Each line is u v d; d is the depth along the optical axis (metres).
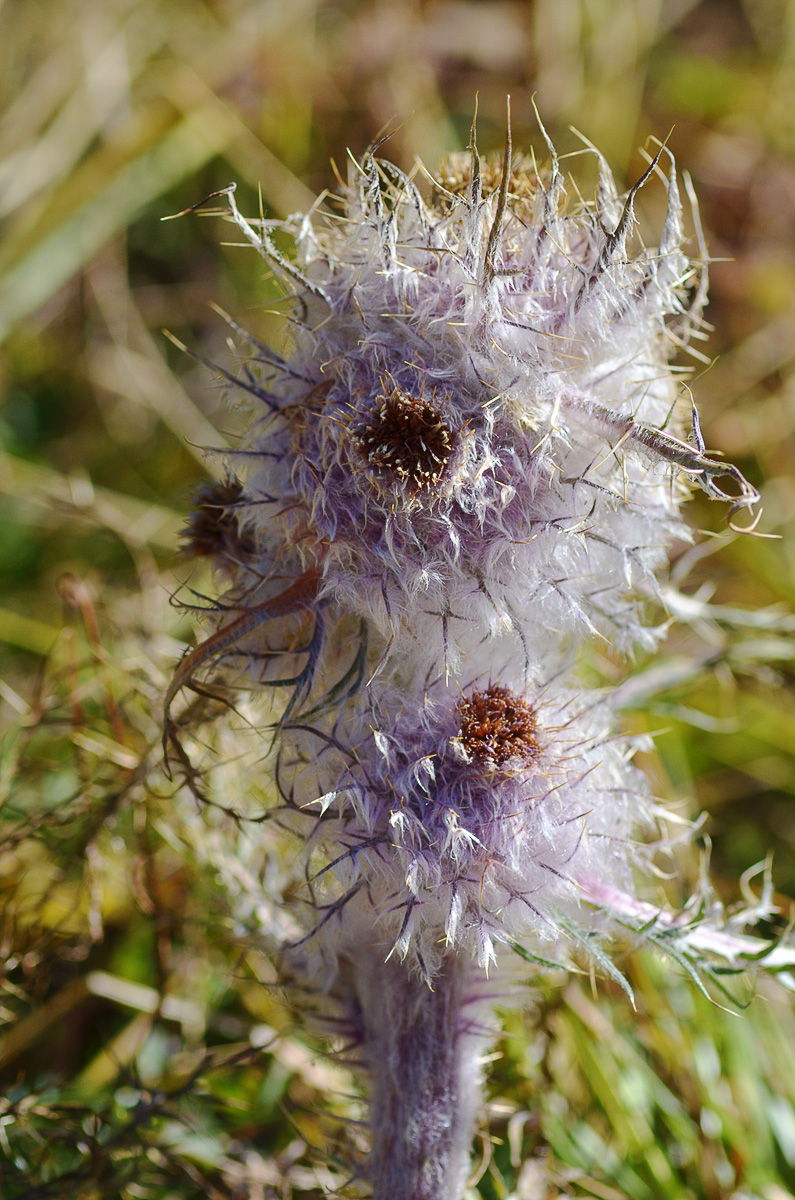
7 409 1.24
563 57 1.33
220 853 0.80
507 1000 0.72
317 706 0.68
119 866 0.86
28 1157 0.80
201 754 0.80
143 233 1.32
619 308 0.68
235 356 0.71
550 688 0.71
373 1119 0.72
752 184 1.33
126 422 1.24
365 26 1.35
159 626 0.91
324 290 0.69
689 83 1.38
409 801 0.68
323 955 0.72
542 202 0.68
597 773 0.70
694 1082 0.82
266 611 0.69
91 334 1.27
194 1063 0.83
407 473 0.67
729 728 0.83
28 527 1.15
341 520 0.68
